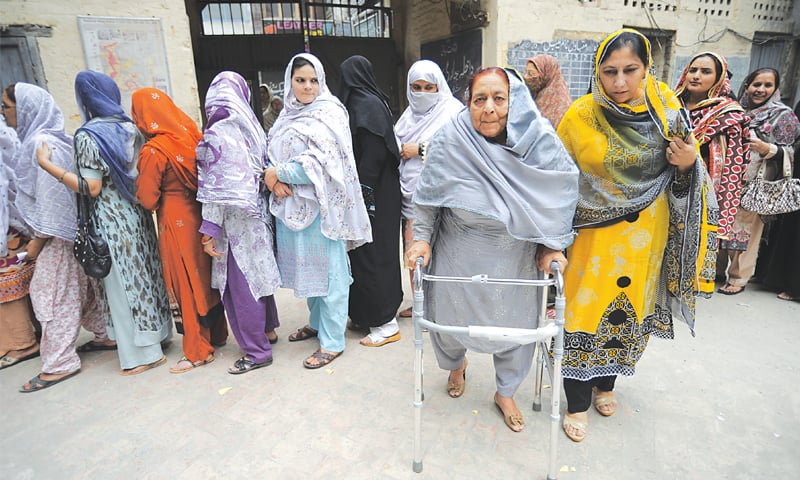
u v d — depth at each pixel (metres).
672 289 2.04
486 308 1.95
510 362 2.06
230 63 7.27
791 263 3.50
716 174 2.93
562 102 3.09
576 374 2.04
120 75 4.63
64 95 4.50
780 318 3.25
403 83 8.54
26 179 2.50
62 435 2.23
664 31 6.80
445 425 2.21
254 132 2.56
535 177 1.74
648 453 2.00
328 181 2.53
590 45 6.42
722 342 2.92
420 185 1.95
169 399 2.49
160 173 2.44
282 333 3.27
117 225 2.54
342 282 2.72
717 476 1.86
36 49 4.33
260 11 7.45
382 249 2.90
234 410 2.38
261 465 1.99
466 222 1.89
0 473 2.00
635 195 1.85
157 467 2.00
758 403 2.31
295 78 2.55
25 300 2.96
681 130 1.70
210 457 2.05
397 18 8.27
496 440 2.10
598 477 1.87
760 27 7.30
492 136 1.78
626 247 1.91
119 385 2.64
